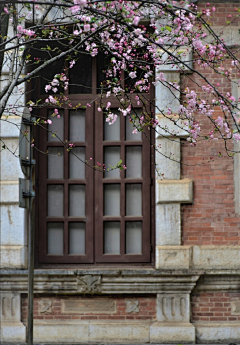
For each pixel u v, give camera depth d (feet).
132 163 35.53
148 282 33.55
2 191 34.14
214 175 34.32
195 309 33.83
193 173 34.32
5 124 34.35
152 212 35.04
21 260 33.86
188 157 34.32
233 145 34.35
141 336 33.37
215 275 33.68
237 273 33.50
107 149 35.65
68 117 35.40
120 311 33.96
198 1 34.63
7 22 25.84
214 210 34.19
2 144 34.42
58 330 33.60
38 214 35.22
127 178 35.22
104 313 33.96
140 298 33.99
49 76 35.55
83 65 35.68
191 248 33.83
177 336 33.06
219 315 33.76
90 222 35.06
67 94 35.45
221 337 33.30
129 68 34.58
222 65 34.42
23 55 25.45
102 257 34.86
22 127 26.13
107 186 35.45
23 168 25.71
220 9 34.60
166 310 33.53
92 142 35.32
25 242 34.14
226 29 34.42
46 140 35.42
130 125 35.45
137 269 33.78
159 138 34.19
